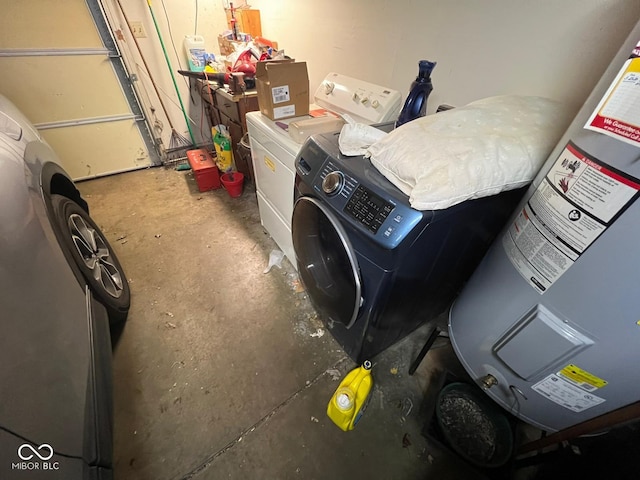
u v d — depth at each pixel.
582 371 0.60
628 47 0.45
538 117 0.77
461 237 0.83
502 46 1.01
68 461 0.64
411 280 0.84
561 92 0.92
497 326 0.75
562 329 0.58
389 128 1.28
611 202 0.46
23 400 0.59
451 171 0.62
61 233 1.01
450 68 1.20
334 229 0.86
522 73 1.00
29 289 0.71
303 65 1.32
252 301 1.53
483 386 0.86
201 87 2.43
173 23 2.33
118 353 1.27
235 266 1.74
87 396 0.77
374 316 0.91
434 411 1.03
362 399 1.04
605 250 0.48
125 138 2.59
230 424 1.08
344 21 1.55
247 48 1.96
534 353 0.66
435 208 0.64
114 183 2.53
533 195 0.65
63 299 0.84
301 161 1.00
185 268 1.71
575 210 0.52
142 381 1.18
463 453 0.92
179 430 1.05
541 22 0.90
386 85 1.48
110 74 2.30
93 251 1.32
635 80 0.42
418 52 1.28
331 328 1.30
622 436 0.68
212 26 2.48
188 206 2.25
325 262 1.19
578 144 0.52
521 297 0.67
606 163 0.46
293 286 1.62
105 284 1.31
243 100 1.88
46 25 1.95
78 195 1.40
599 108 0.47
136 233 1.96
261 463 0.99
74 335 0.82
